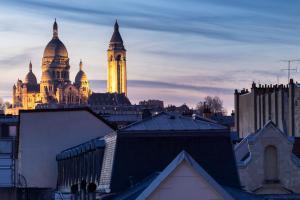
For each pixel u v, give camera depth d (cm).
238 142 7819
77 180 7106
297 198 5412
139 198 4450
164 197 4438
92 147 6347
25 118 9388
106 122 9306
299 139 8206
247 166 7256
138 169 5650
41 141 9381
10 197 8075
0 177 9881
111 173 5647
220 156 5744
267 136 7306
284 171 7281
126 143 5709
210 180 4459
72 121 9306
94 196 5816
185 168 4456
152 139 5734
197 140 5766
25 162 9362
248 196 5238
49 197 8212
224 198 4441
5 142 10712
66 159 8138
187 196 4431
